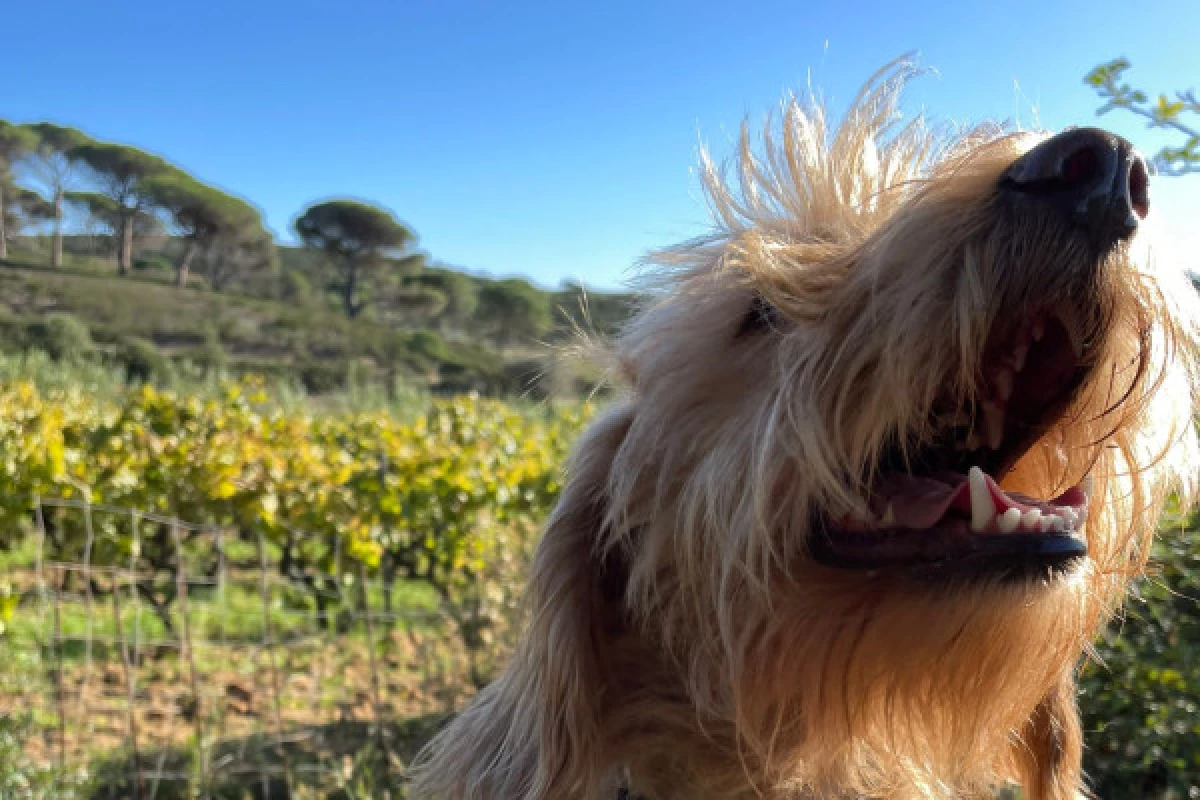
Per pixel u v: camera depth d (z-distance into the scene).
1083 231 0.28
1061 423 0.32
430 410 2.79
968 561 0.30
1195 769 0.59
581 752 0.37
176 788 0.83
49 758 0.87
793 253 0.34
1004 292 0.28
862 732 0.35
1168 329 0.30
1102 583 0.34
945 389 0.31
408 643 1.25
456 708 0.91
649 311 0.42
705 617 0.37
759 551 0.33
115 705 1.03
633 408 0.41
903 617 0.31
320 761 0.86
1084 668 0.58
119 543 1.30
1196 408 0.34
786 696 0.35
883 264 0.30
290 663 1.18
